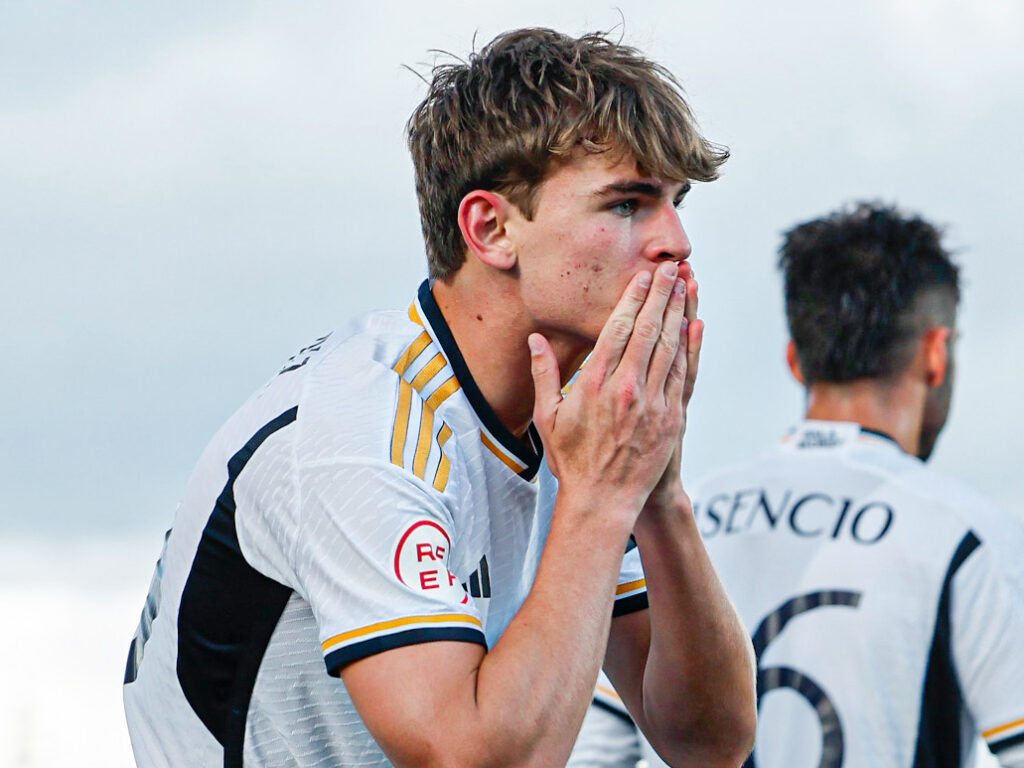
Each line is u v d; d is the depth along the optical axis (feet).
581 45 23.84
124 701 25.45
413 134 24.62
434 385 23.41
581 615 21.59
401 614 20.72
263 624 22.67
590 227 22.86
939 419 36.37
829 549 32.89
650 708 26.21
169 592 23.66
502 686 20.61
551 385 23.13
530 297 23.22
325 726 23.08
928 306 35.35
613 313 23.03
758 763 32.42
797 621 32.68
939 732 31.63
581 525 22.44
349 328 24.52
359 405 22.16
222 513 22.75
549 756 20.75
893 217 36.04
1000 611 31.32
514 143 22.91
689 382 23.88
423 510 21.52
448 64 24.50
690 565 24.89
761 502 34.32
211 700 23.17
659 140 22.77
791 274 36.17
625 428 22.75
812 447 34.63
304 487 21.62
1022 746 30.86
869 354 35.09
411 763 20.44
